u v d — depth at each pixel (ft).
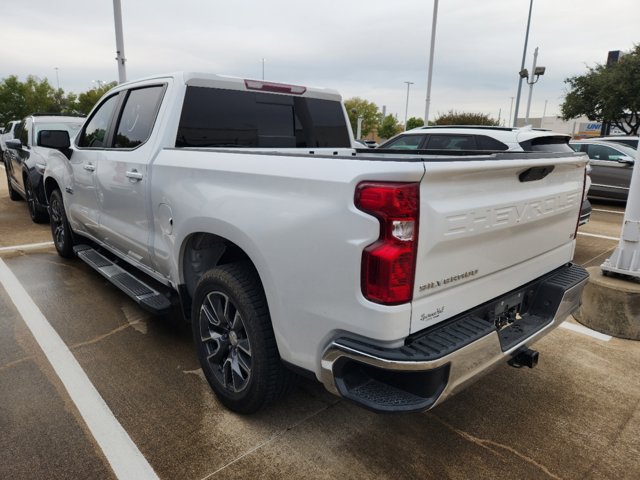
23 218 27.20
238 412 8.93
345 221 6.19
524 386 10.33
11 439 8.20
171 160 9.75
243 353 8.59
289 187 6.98
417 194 5.96
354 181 6.10
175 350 11.48
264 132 12.21
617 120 79.77
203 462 7.76
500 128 22.39
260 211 7.41
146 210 10.78
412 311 6.25
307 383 10.23
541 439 8.57
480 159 6.84
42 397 9.43
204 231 8.70
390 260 5.90
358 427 8.73
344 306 6.39
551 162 8.17
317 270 6.63
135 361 10.93
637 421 9.17
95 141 14.05
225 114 11.37
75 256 18.56
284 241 7.02
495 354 7.02
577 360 11.59
